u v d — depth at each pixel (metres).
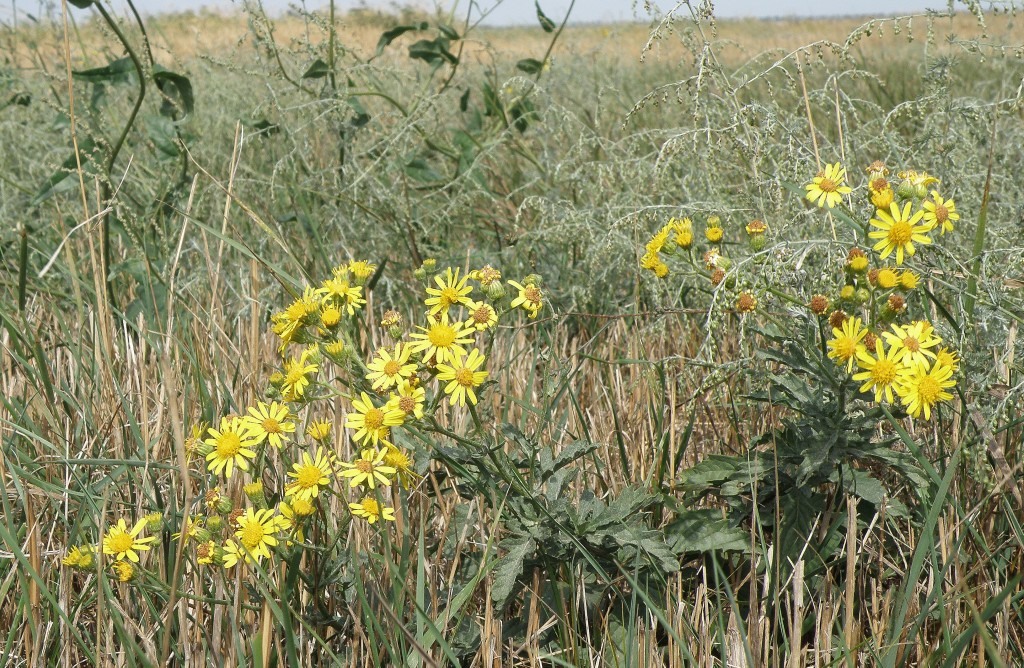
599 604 2.15
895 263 2.39
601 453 2.71
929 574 2.13
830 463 2.14
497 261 4.01
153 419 2.76
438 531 2.39
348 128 4.32
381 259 4.13
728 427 2.92
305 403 2.03
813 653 2.06
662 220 3.45
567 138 5.22
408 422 1.91
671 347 3.38
